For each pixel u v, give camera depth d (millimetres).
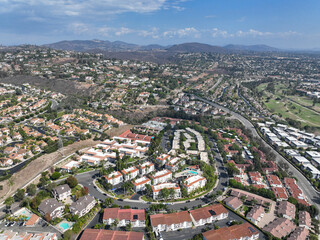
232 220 164000
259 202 183125
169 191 181125
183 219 154125
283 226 155625
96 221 156125
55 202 164500
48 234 138250
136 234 139750
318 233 157125
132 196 186000
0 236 135125
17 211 161250
